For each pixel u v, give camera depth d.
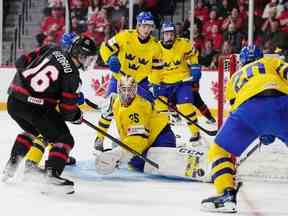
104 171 11.27
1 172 12.30
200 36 27.05
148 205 9.77
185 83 17.22
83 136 18.45
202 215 9.18
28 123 10.84
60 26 28.33
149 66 15.29
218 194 9.40
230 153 9.34
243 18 26.95
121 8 27.92
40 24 28.59
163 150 11.83
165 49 17.38
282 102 9.07
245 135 9.23
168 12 27.58
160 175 12.01
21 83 10.28
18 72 10.42
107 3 28.05
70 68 10.11
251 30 24.56
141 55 15.12
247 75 9.40
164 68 17.38
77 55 10.23
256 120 9.09
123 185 11.27
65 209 9.41
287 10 26.81
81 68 10.49
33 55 10.57
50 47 10.55
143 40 15.09
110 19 28.00
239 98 9.30
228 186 9.31
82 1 28.06
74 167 12.80
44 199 10.05
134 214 9.17
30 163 11.12
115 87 14.48
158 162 11.80
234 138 9.22
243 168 11.95
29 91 10.20
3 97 25.61
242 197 10.52
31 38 28.55
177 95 17.27
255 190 11.09
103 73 25.03
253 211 9.52
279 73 9.40
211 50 26.84
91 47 10.23
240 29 26.88
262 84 9.16
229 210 9.30
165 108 17.64
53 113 10.33
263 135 9.46
